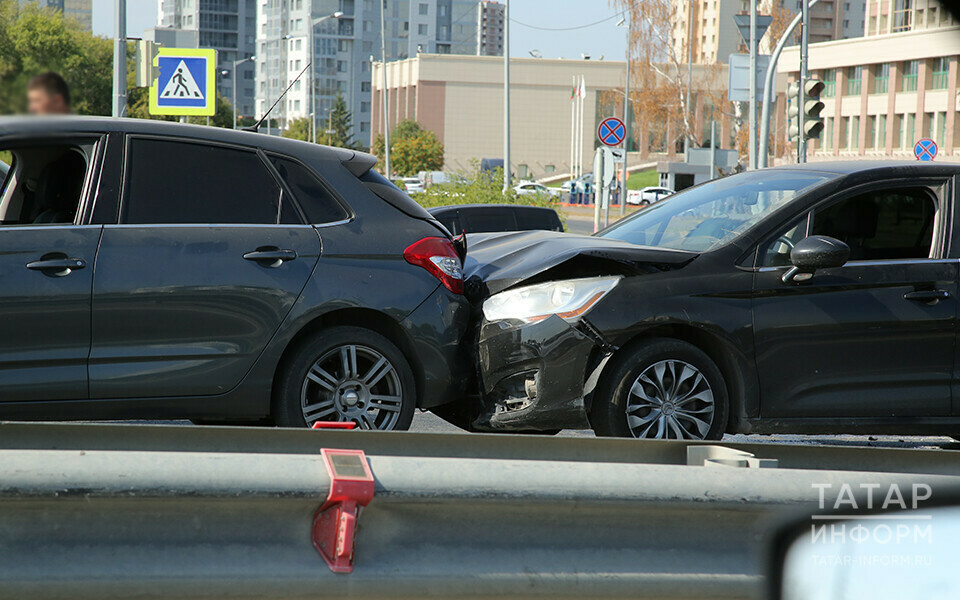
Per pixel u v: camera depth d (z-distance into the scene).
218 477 4.37
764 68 42.19
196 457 4.44
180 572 4.31
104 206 9.31
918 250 10.88
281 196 9.84
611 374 9.88
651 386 10.02
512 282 10.10
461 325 10.23
